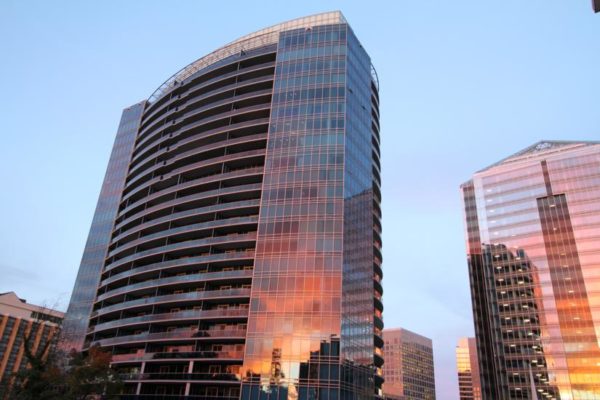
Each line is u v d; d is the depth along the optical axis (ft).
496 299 467.52
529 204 484.74
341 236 246.88
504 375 434.71
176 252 295.69
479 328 491.31
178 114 361.51
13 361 517.14
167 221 304.50
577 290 428.97
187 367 262.06
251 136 295.07
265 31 365.40
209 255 275.18
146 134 395.34
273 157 277.23
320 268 240.73
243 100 312.71
